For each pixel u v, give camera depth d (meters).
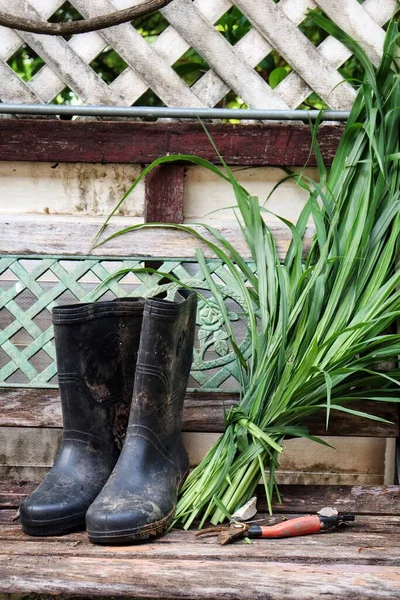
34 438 1.95
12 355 1.83
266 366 1.59
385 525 1.46
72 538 1.38
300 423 1.77
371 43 1.89
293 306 1.62
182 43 1.91
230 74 1.91
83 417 1.52
